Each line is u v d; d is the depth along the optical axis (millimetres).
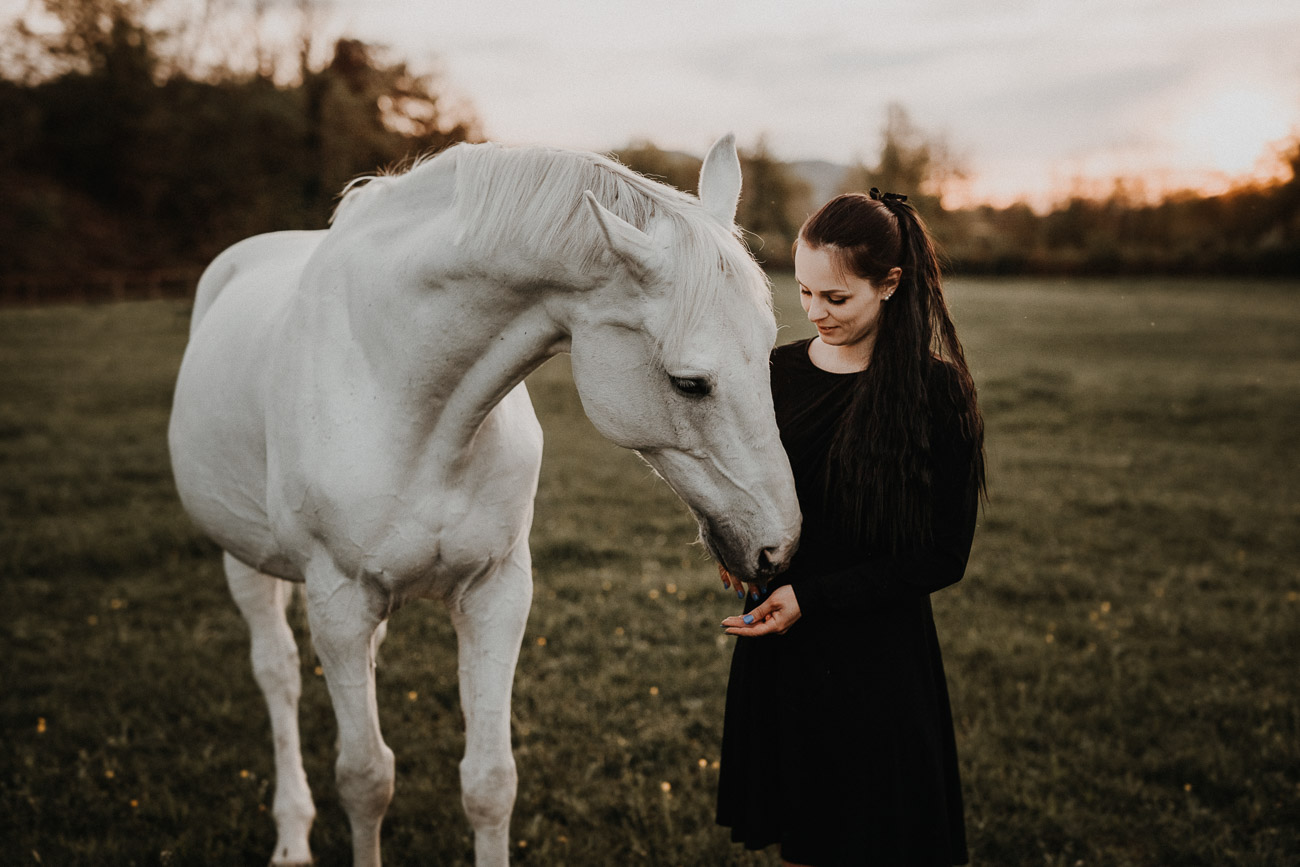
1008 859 2492
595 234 1543
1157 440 8047
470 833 2607
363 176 2182
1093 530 5445
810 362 1771
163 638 3822
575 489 6176
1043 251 43469
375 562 1852
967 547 1634
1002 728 3102
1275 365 12734
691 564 4754
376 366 1810
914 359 1577
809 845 1781
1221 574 4672
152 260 33469
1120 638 3881
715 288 1486
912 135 42281
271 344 2066
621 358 1578
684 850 2500
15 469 6434
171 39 35125
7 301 24156
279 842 2506
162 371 11336
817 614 1732
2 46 34625
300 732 3150
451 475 1837
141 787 2773
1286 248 38281
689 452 1592
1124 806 2705
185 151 33938
